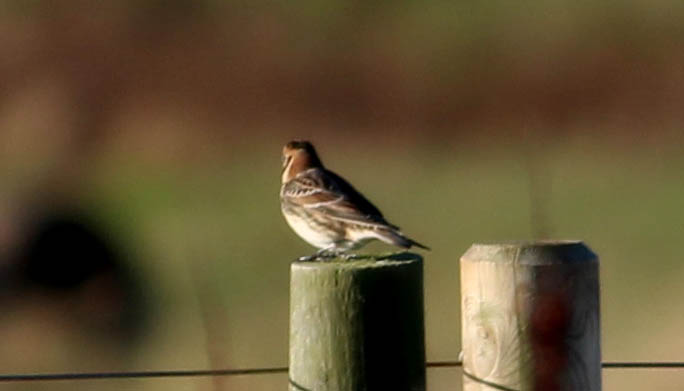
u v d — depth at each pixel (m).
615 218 18.48
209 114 25.31
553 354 4.66
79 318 15.30
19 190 19.00
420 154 23.88
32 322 15.16
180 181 21.48
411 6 27.89
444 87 26.08
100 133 24.36
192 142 24.22
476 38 27.14
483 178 21.59
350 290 4.63
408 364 4.67
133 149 23.72
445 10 27.45
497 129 24.36
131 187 20.50
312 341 4.67
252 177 22.03
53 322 15.15
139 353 14.68
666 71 25.52
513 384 4.67
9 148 23.02
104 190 20.09
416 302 4.70
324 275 4.65
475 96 25.53
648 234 17.66
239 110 25.38
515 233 18.39
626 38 26.20
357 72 26.64
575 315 4.66
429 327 14.25
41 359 14.50
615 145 23.56
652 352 13.91
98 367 14.38
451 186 21.23
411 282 4.69
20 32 25.89
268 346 14.39
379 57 27.00
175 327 15.12
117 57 25.89
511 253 4.69
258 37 27.08
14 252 15.94
